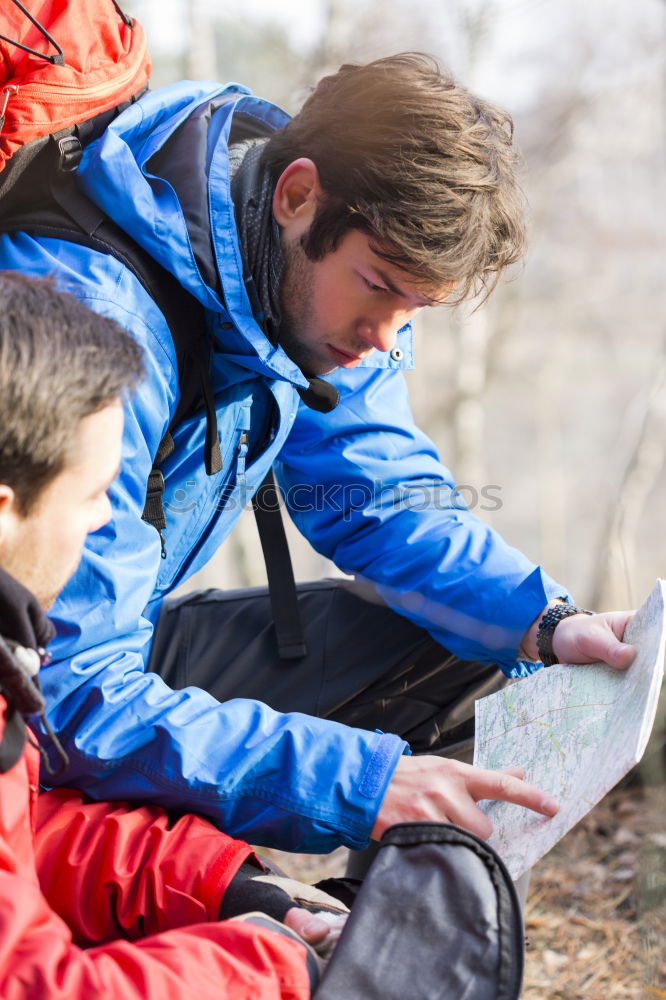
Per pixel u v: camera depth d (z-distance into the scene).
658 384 9.71
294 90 9.09
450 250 1.42
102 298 1.40
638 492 9.40
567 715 1.38
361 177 1.41
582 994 1.84
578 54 13.01
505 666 1.74
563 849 2.38
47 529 1.02
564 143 13.48
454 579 1.75
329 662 1.81
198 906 1.21
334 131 1.46
